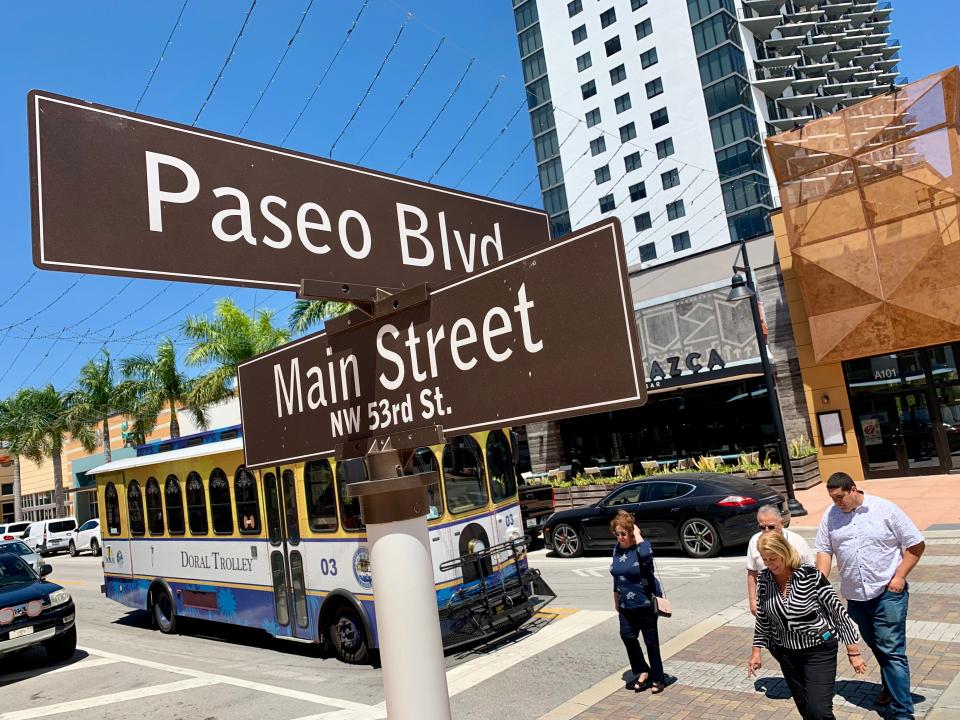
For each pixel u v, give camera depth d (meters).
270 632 9.43
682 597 9.27
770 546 4.18
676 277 22.62
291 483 9.13
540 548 15.50
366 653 8.29
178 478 11.30
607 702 6.01
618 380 1.47
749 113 51.41
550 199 60.34
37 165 1.62
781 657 4.25
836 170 18.11
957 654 6.00
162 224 1.77
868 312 17.70
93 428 43.81
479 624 8.04
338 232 2.09
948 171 16.70
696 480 12.27
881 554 4.81
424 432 1.87
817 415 19.12
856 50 71.62
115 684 8.84
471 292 1.79
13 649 9.85
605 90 57.09
